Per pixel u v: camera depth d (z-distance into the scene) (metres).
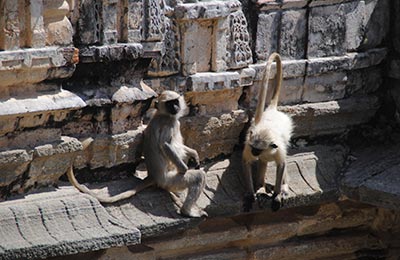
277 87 21.22
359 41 22.66
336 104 22.36
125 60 19.05
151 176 19.52
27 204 17.94
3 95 17.64
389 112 23.20
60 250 17.48
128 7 18.94
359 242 22.70
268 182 21.11
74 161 19.03
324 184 21.61
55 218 18.00
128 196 19.22
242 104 21.39
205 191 20.41
